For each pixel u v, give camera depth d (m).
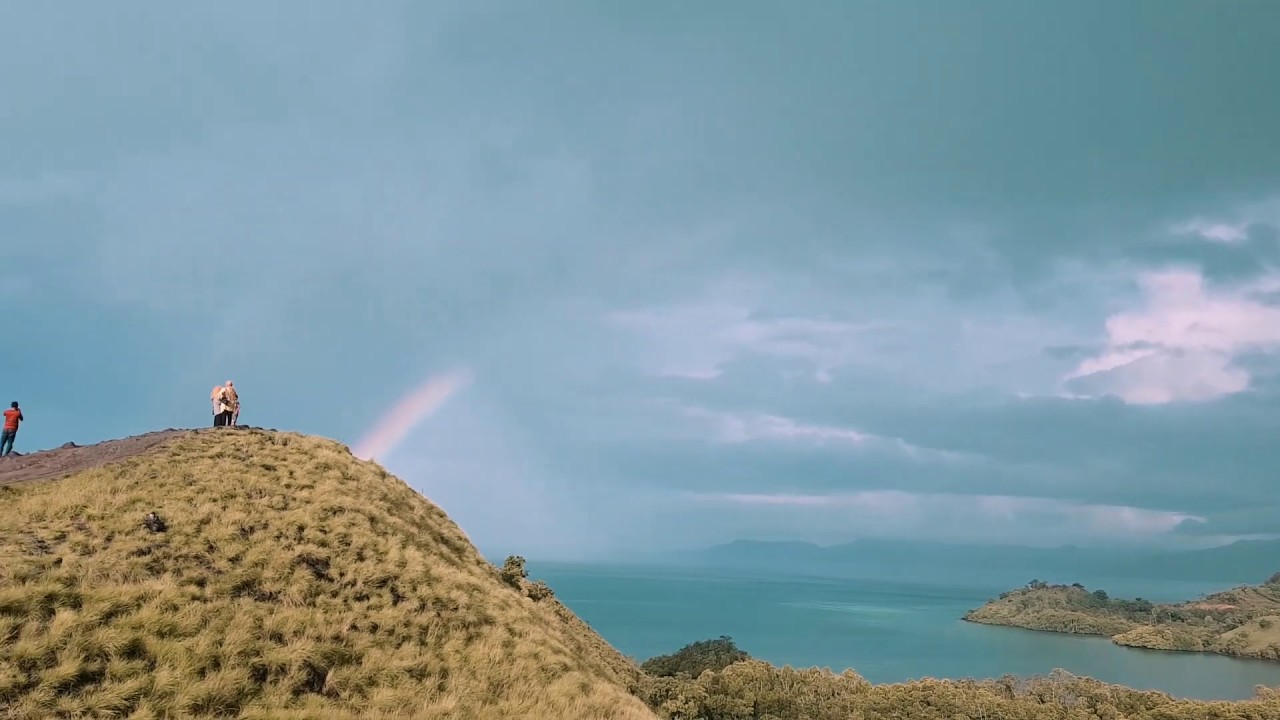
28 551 19.92
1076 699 102.94
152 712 15.27
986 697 92.56
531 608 34.06
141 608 18.30
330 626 21.05
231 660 17.80
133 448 30.67
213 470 28.42
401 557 26.55
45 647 15.77
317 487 29.61
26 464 28.94
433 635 22.98
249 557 22.83
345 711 17.72
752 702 79.69
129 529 22.42
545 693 22.56
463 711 19.53
